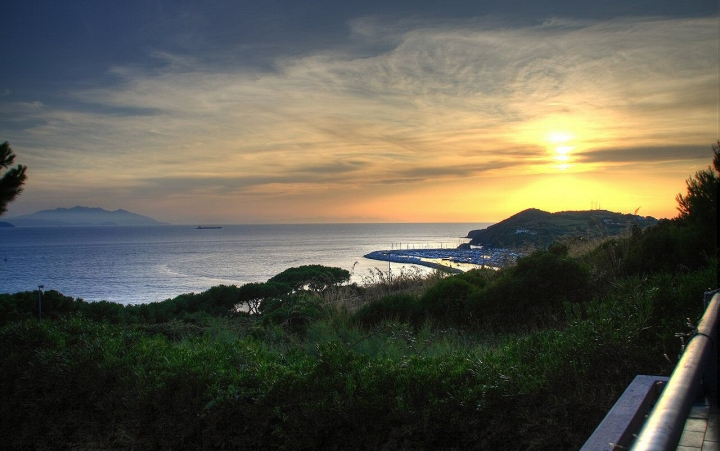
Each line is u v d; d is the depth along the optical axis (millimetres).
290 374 5020
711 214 8992
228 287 18156
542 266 9758
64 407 5625
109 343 6164
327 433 4594
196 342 7020
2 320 12398
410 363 5258
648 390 3303
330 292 15148
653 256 9891
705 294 3994
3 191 9070
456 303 10180
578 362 4676
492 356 5363
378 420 4516
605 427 2707
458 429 4324
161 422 5070
